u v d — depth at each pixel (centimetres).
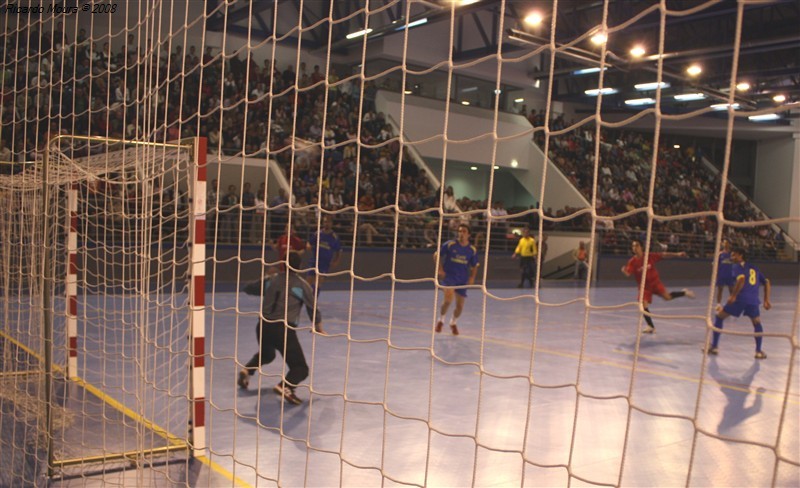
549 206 2980
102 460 472
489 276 2483
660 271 2903
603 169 3145
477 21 2658
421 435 551
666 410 666
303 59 2603
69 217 716
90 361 785
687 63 2478
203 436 490
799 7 2177
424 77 2795
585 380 802
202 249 489
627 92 3019
